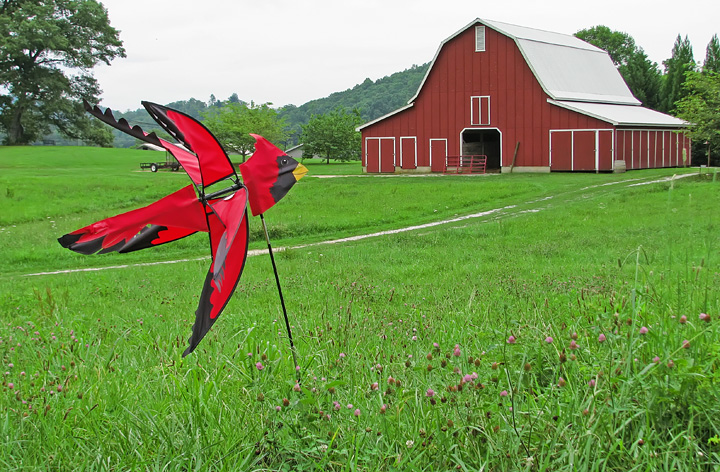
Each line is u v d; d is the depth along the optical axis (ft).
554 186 109.09
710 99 109.81
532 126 139.13
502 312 23.50
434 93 147.43
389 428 12.78
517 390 13.25
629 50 278.67
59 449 12.96
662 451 11.50
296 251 60.54
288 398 14.28
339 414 13.53
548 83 139.95
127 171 186.09
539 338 16.20
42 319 30.68
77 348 22.02
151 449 12.98
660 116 156.56
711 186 87.81
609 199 85.71
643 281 21.79
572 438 11.55
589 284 30.17
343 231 78.33
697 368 12.75
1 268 64.49
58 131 296.30
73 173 171.42
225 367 17.54
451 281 38.04
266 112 205.05
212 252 13.26
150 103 12.69
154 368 18.66
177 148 13.97
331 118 228.22
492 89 142.10
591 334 17.25
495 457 11.60
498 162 163.32
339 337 20.22
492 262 46.75
